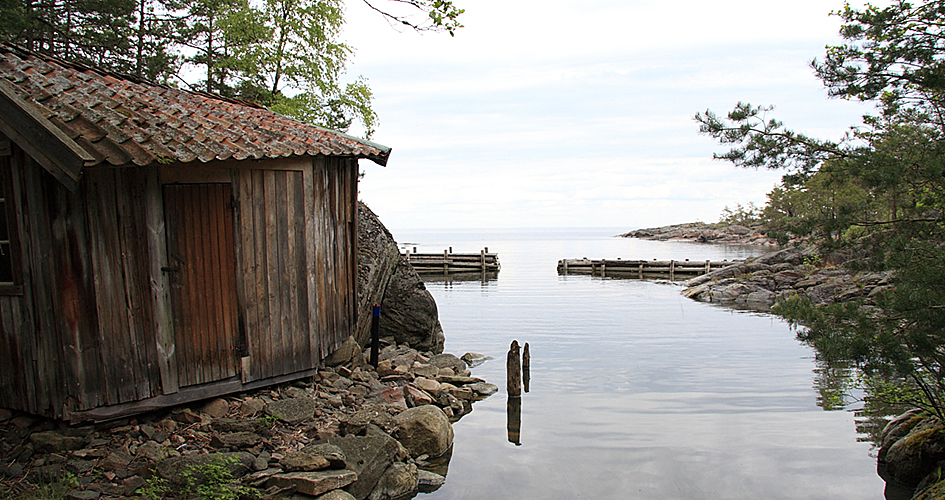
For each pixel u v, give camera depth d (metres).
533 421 10.22
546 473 8.02
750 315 22.97
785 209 63.03
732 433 9.66
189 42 26.66
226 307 7.62
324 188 9.21
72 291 6.50
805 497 7.37
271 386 8.27
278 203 8.25
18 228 6.52
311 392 8.55
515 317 22.38
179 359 7.21
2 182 6.54
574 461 8.46
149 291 6.96
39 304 6.50
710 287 29.27
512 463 8.34
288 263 8.42
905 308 6.49
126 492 5.73
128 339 6.83
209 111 8.81
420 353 13.39
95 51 21.47
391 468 7.41
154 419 7.12
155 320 7.00
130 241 6.83
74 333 6.51
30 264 6.52
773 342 17.52
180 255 7.20
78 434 6.55
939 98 7.87
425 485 7.55
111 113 6.97
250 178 7.85
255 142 7.79
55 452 6.30
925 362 6.77
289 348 8.44
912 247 6.92
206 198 7.41
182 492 5.82
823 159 8.42
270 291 8.16
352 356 10.29
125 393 6.81
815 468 8.23
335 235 9.61
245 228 7.80
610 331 19.42
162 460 6.20
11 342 6.75
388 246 13.82
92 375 6.62
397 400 9.45
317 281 8.98
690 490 7.55
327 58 25.64
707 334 18.83
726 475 8.01
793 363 14.74
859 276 19.89
